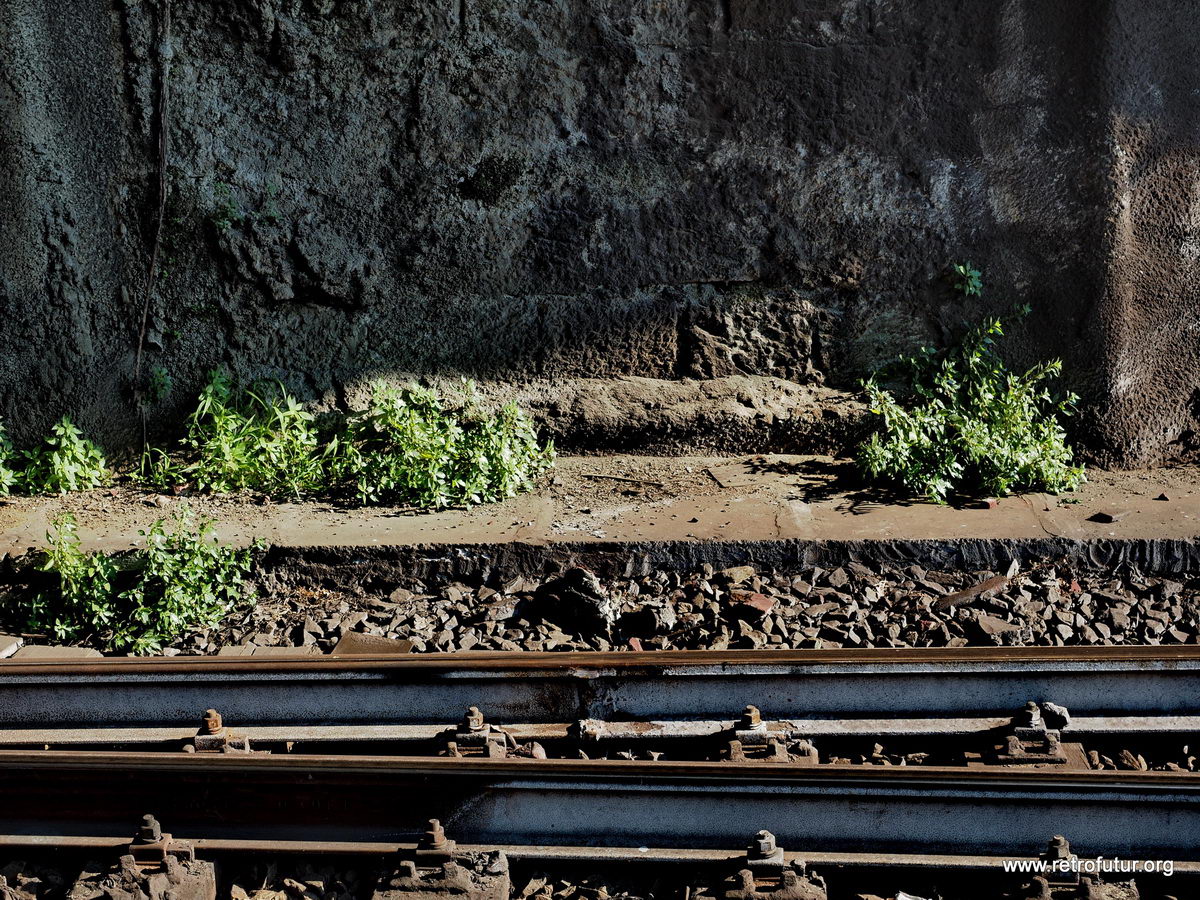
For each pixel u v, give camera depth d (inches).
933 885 148.9
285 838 159.6
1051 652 169.8
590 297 284.5
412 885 148.0
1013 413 257.1
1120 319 266.4
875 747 167.0
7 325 277.7
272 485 265.1
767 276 284.0
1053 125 267.4
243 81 273.1
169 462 277.4
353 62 272.4
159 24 268.5
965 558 220.7
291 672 175.2
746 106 275.7
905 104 273.7
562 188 279.9
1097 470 268.4
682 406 280.2
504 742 166.9
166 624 207.2
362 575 225.9
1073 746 163.6
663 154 278.7
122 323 282.5
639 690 172.9
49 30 264.5
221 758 161.5
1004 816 151.8
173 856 153.9
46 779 163.3
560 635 204.1
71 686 178.4
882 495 250.1
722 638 199.5
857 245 280.7
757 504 245.0
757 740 164.4
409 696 175.0
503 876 149.6
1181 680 167.2
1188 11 258.8
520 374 285.3
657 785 155.7
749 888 145.3
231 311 282.2
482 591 219.5
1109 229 265.0
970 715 169.0
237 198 277.4
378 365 285.0
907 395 281.0
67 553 216.5
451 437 259.3
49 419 282.8
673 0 271.0
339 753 171.8
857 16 270.4
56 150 271.0
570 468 274.7
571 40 273.3
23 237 273.3
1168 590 211.5
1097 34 259.9
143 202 277.3
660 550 223.3
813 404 279.9
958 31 268.5
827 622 203.5
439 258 281.4
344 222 279.9
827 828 153.9
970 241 277.3
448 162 277.1
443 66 272.7
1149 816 149.9
